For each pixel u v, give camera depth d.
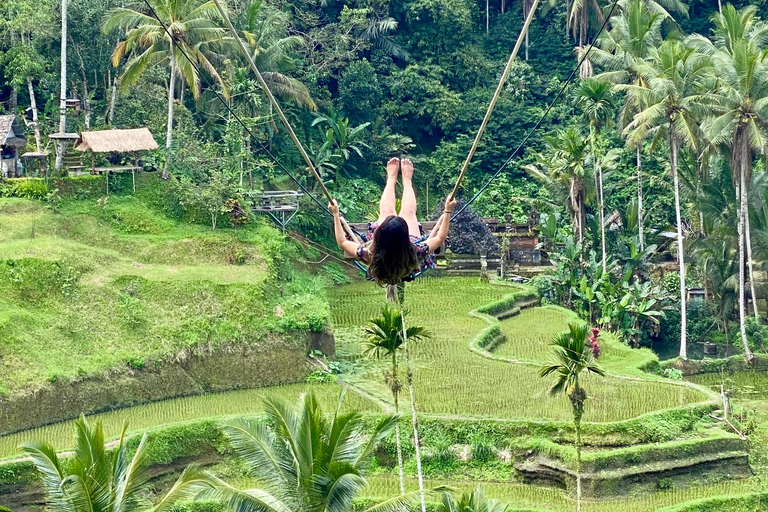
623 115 64.31
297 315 48.72
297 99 68.62
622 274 64.94
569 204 66.12
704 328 62.03
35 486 34.84
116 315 45.25
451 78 87.19
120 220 52.44
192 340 45.56
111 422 40.50
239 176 61.59
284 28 74.38
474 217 70.88
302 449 23.92
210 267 50.84
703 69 55.94
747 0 87.00
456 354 49.94
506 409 41.94
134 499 22.86
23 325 42.56
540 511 34.88
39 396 40.19
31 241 47.66
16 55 57.62
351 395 44.22
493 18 94.25
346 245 12.50
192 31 54.72
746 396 51.09
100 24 60.28
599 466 37.81
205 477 23.77
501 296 62.00
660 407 43.03
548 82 89.38
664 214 74.38
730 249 60.91
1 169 52.88
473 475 38.69
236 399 44.22
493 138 85.25
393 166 13.30
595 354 51.16
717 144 59.59
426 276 67.62
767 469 39.72
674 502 37.47
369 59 84.81
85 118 60.75
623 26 63.81
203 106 67.94
